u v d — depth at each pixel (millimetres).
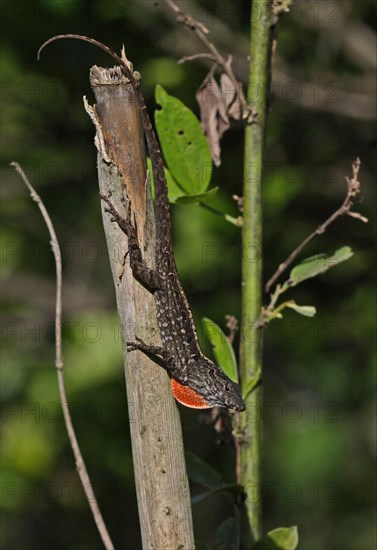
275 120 13266
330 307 13516
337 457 14031
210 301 13070
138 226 4891
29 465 13242
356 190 5512
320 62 13234
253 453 5672
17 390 13703
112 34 12289
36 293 14617
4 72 12438
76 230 14633
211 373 5523
